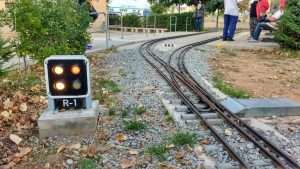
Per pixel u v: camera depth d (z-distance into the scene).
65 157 2.31
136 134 2.66
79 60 2.62
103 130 2.71
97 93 3.63
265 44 7.83
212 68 5.11
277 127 2.88
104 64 5.31
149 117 3.02
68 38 4.43
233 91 3.78
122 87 3.92
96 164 2.24
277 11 8.27
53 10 4.05
